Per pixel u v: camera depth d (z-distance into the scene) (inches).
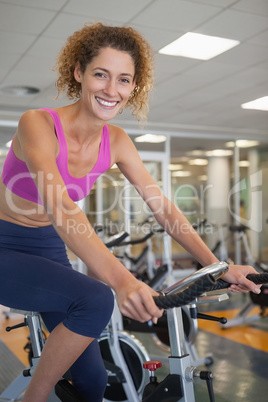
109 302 37.0
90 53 38.6
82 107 42.0
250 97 248.4
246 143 364.8
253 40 167.0
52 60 186.4
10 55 180.9
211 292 45.4
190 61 189.2
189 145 363.6
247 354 146.3
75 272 38.1
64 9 139.3
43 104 261.1
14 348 153.6
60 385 49.0
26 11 140.3
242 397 110.0
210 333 174.7
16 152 42.1
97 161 46.5
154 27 154.6
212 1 135.3
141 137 320.2
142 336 173.2
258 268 205.5
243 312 188.1
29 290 36.8
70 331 36.7
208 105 266.2
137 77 43.9
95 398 49.7
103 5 136.6
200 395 111.3
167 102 257.6
